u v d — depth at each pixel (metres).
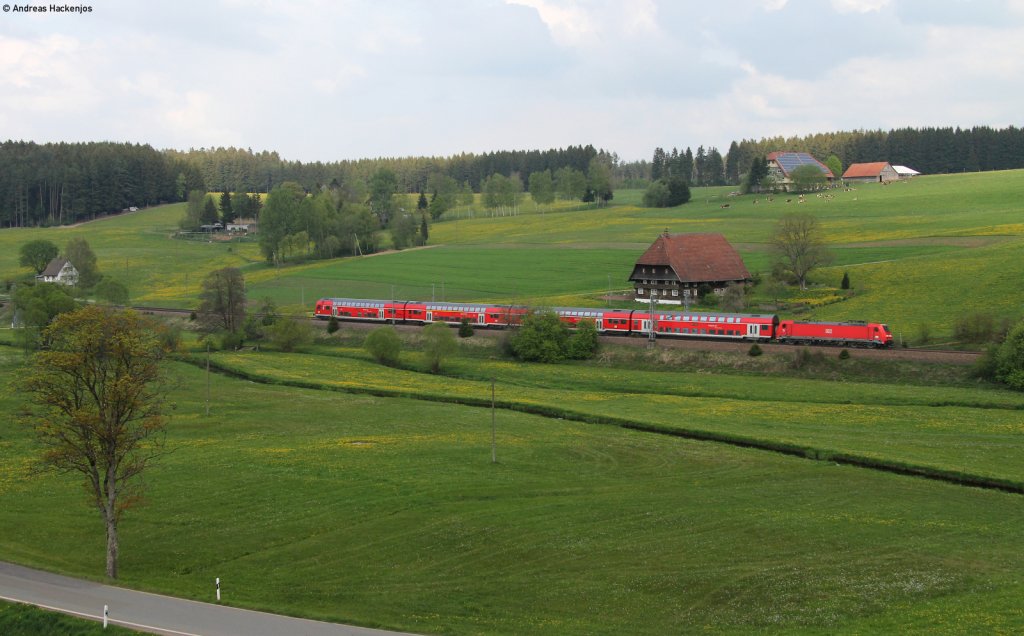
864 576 62.38
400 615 55.47
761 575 62.62
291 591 59.84
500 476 87.81
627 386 131.50
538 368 144.50
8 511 76.56
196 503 79.06
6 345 160.62
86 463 69.31
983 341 135.25
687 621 55.41
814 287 189.88
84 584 57.53
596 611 57.00
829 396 120.31
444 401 126.00
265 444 100.12
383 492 82.06
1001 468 89.12
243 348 167.50
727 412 114.50
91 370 65.06
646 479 87.19
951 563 64.75
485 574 63.34
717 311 173.62
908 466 90.12
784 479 87.25
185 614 52.41
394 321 177.25
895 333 149.88
